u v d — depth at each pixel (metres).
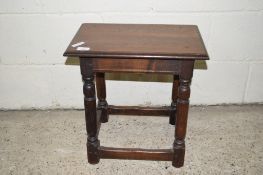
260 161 1.41
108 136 1.60
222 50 1.69
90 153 1.36
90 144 1.34
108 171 1.36
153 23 1.63
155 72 1.17
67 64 1.71
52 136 1.60
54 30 1.63
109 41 1.25
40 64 1.72
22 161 1.42
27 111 1.84
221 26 1.63
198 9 1.58
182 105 1.22
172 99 1.64
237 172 1.34
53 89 1.80
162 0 1.56
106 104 1.68
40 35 1.64
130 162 1.41
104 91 1.64
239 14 1.59
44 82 1.77
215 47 1.68
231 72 1.76
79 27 1.55
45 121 1.74
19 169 1.37
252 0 1.55
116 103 1.83
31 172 1.35
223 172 1.34
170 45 1.20
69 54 1.12
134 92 1.80
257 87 1.81
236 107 1.85
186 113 1.23
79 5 1.57
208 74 1.76
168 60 1.14
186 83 1.17
